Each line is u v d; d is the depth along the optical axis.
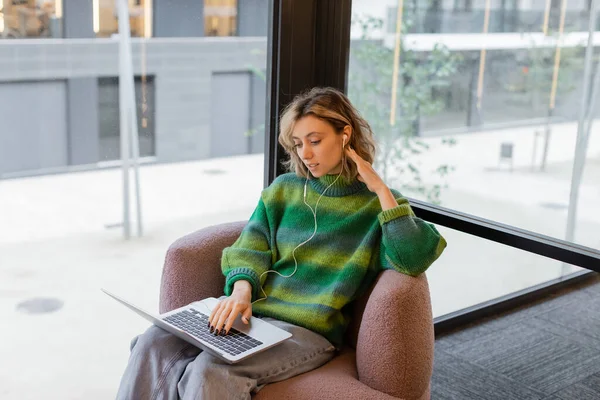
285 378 1.77
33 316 2.60
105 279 2.76
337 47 2.53
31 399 2.33
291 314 1.92
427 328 1.80
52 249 2.69
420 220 1.91
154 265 2.85
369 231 1.95
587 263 2.11
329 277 1.97
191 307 1.92
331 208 2.02
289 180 2.11
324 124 1.93
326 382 1.74
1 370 2.40
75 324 2.62
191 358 1.80
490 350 2.86
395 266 1.85
